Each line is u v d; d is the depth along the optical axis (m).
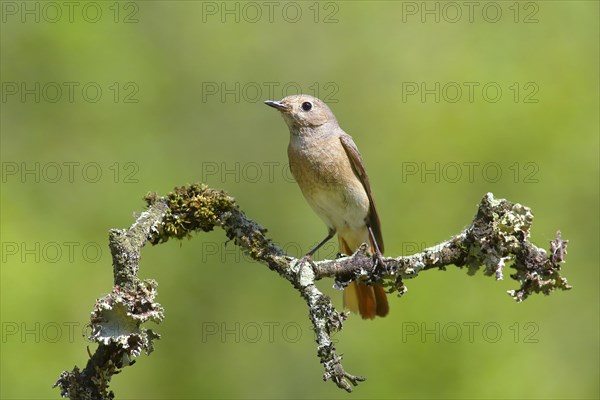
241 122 14.77
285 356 12.95
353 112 14.71
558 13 14.84
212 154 14.52
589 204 13.76
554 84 14.29
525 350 12.31
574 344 12.82
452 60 14.66
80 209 13.46
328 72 14.98
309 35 15.16
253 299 13.14
